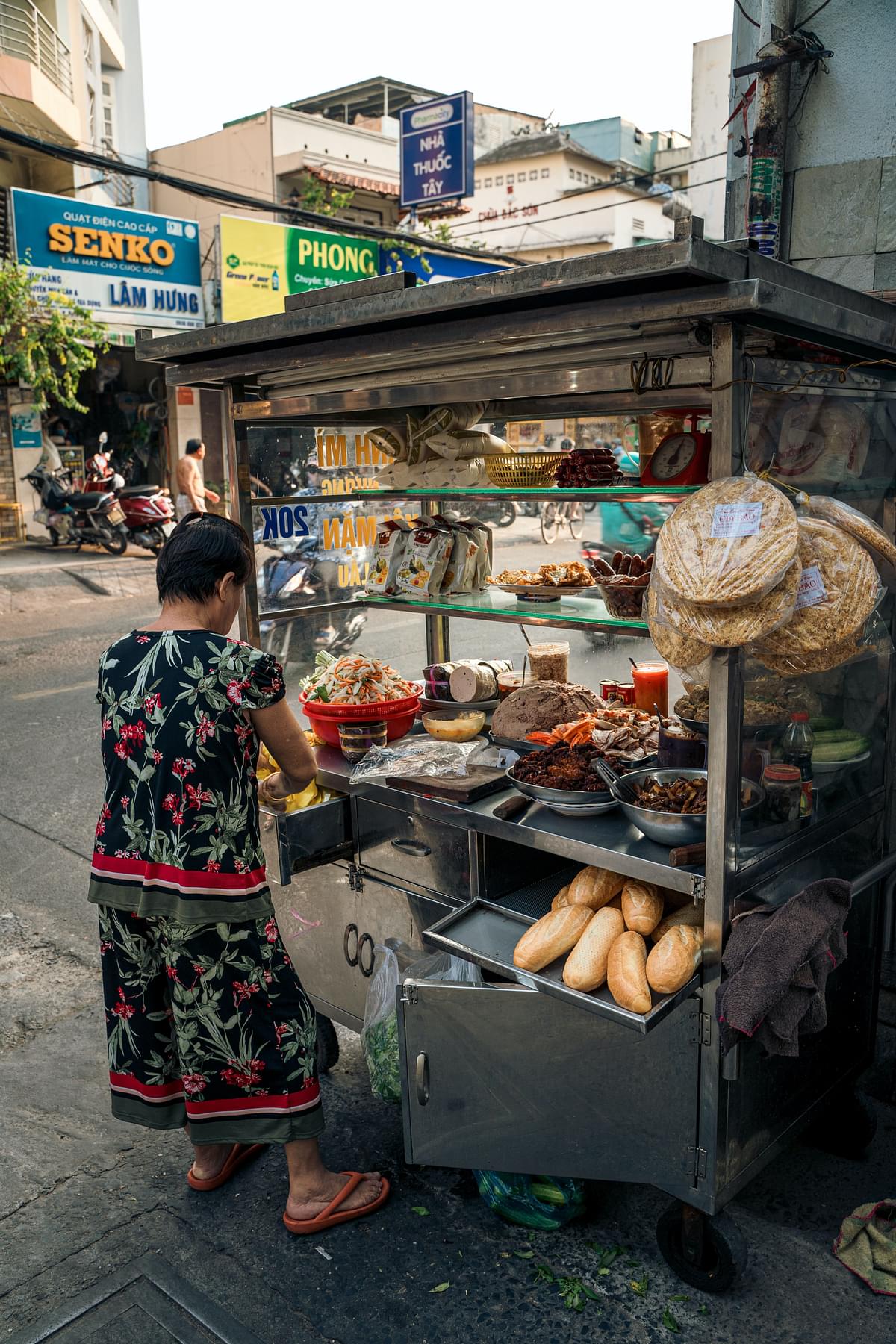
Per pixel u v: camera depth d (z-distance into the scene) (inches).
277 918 116.0
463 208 630.5
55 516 518.6
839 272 115.0
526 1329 78.6
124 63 665.6
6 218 505.0
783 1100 85.6
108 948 86.3
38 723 251.8
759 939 72.4
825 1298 80.7
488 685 122.2
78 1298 82.9
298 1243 88.4
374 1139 102.5
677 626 71.3
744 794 74.9
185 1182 97.4
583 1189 88.7
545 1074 81.8
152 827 80.5
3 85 450.0
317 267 534.6
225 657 80.2
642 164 1310.3
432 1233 89.1
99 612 398.9
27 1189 96.5
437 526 120.7
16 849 178.1
